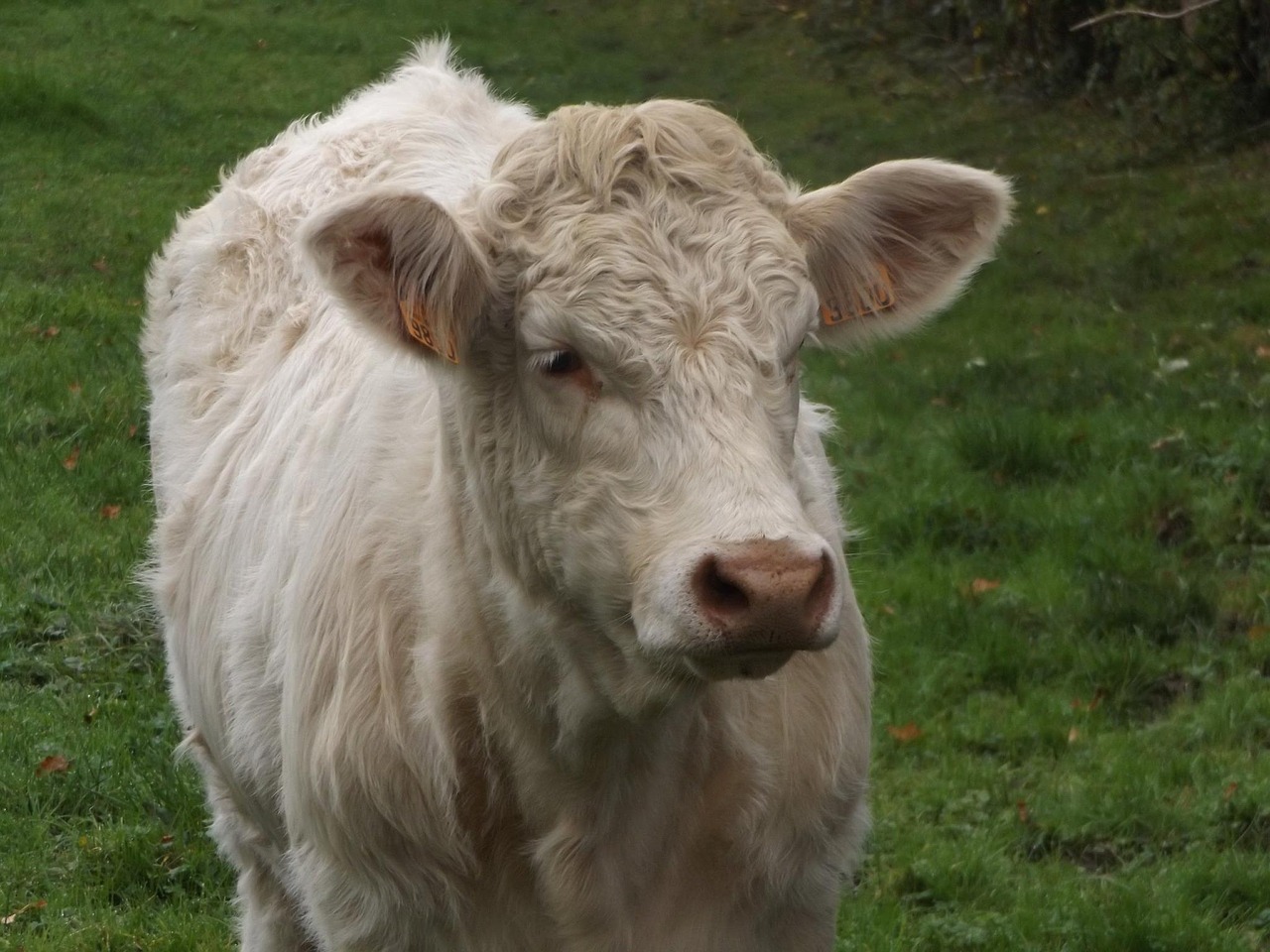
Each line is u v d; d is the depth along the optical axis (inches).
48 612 412.5
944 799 339.9
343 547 210.2
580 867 195.0
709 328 171.5
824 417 242.5
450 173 266.5
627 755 191.8
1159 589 407.5
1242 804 329.1
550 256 176.4
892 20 1189.1
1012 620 406.6
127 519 464.8
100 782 342.3
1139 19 874.1
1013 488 480.1
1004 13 1021.2
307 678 209.6
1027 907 301.6
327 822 204.8
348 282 178.4
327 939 215.2
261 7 1318.9
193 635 257.3
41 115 949.2
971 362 592.7
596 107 190.1
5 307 633.0
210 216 303.0
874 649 394.9
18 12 1227.9
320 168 283.7
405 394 215.8
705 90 1066.7
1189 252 708.7
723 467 164.9
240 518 245.0
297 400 245.1
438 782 197.9
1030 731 361.7
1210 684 374.9
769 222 180.4
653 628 163.6
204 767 272.8
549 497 178.2
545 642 187.5
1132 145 866.8
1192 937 290.5
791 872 203.3
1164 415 519.5
